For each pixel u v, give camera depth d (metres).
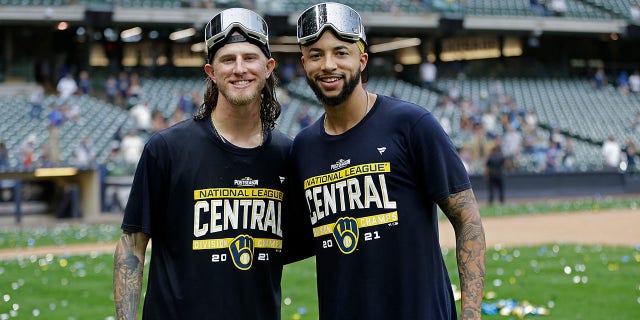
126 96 24.36
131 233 3.23
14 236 13.43
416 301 2.97
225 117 3.26
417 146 3.04
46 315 6.58
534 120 26.30
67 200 17.20
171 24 26.25
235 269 3.17
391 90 27.91
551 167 23.17
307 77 3.13
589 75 33.16
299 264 9.38
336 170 3.08
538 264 9.30
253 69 3.16
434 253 3.07
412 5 29.64
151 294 3.21
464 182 3.06
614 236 12.75
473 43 35.69
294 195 3.35
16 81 25.61
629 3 32.88
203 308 3.13
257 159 3.27
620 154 25.59
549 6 31.05
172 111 23.64
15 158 18.50
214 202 3.19
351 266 3.02
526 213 17.23
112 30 29.75
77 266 9.43
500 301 6.72
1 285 8.14
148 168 3.22
